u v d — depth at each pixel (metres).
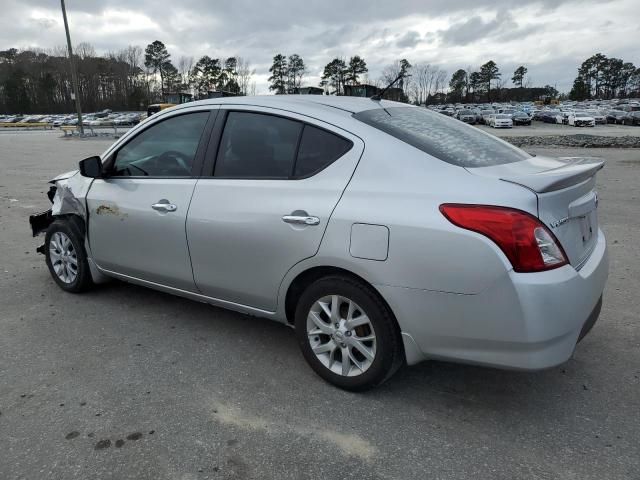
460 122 3.76
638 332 3.83
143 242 3.85
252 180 3.28
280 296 3.22
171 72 105.44
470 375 3.29
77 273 4.52
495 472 2.42
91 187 4.22
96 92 105.94
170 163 3.76
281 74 85.19
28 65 108.69
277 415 2.87
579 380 3.21
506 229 2.45
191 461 2.50
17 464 2.48
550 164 3.20
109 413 2.88
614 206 8.45
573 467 2.44
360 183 2.86
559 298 2.46
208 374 3.30
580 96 125.75
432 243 2.58
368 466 2.47
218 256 3.40
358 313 2.93
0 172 14.05
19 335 3.84
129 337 3.82
